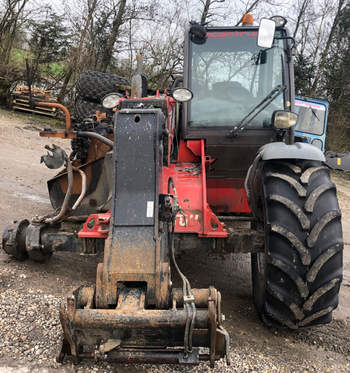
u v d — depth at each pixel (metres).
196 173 3.12
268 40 3.00
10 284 3.04
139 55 3.60
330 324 2.98
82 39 16.16
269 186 2.54
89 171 3.82
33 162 8.30
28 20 16.44
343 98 20.56
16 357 2.17
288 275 2.38
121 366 2.17
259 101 3.53
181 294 1.98
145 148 2.20
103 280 1.96
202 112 3.50
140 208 2.11
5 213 4.91
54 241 3.10
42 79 16.11
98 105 5.98
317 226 2.35
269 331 2.77
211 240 2.77
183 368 2.20
